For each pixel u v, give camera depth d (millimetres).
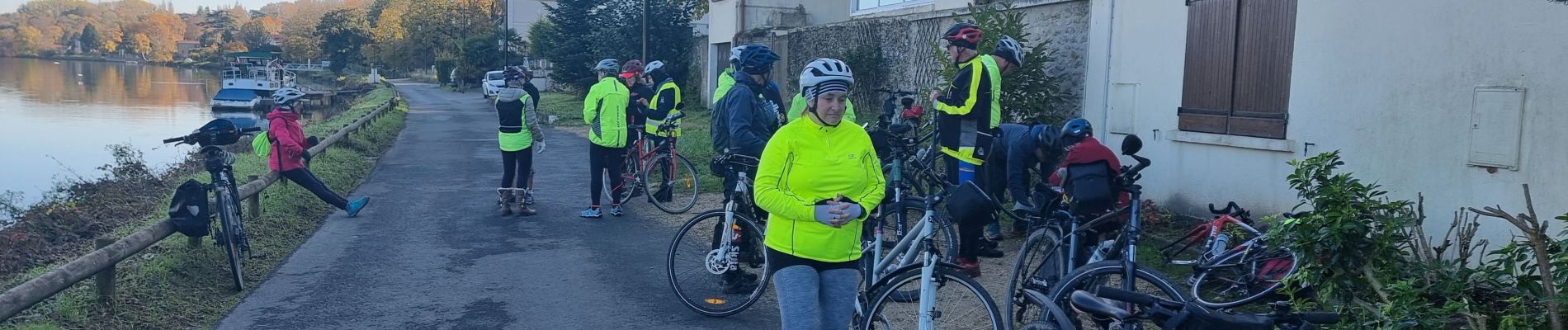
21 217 11281
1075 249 4949
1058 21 9875
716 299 5859
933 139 7727
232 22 163000
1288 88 7152
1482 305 4297
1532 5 5566
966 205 4508
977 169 7004
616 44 32281
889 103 11586
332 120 28109
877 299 4473
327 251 7707
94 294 5883
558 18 37000
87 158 23641
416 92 55938
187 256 6805
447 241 8133
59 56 137875
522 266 7125
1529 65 5602
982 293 4117
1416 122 6285
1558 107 5453
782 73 20547
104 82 80188
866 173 4035
